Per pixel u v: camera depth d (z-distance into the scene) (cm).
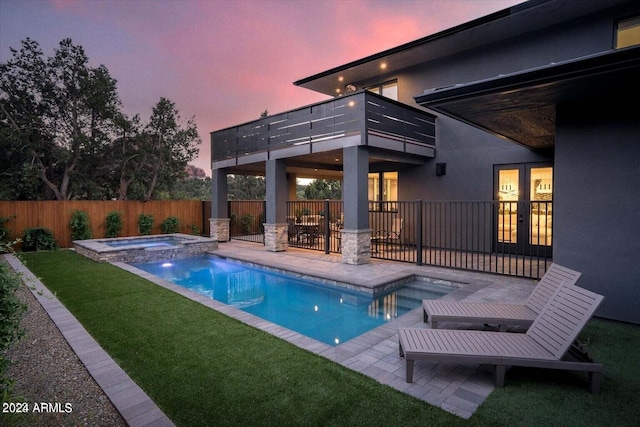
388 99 989
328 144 998
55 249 1309
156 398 311
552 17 906
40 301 620
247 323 509
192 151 2173
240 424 273
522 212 1019
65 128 1803
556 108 538
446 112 554
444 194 1167
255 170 1612
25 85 1703
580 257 525
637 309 482
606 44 868
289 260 1023
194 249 1245
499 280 735
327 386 329
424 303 498
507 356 319
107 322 515
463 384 333
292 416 282
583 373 355
